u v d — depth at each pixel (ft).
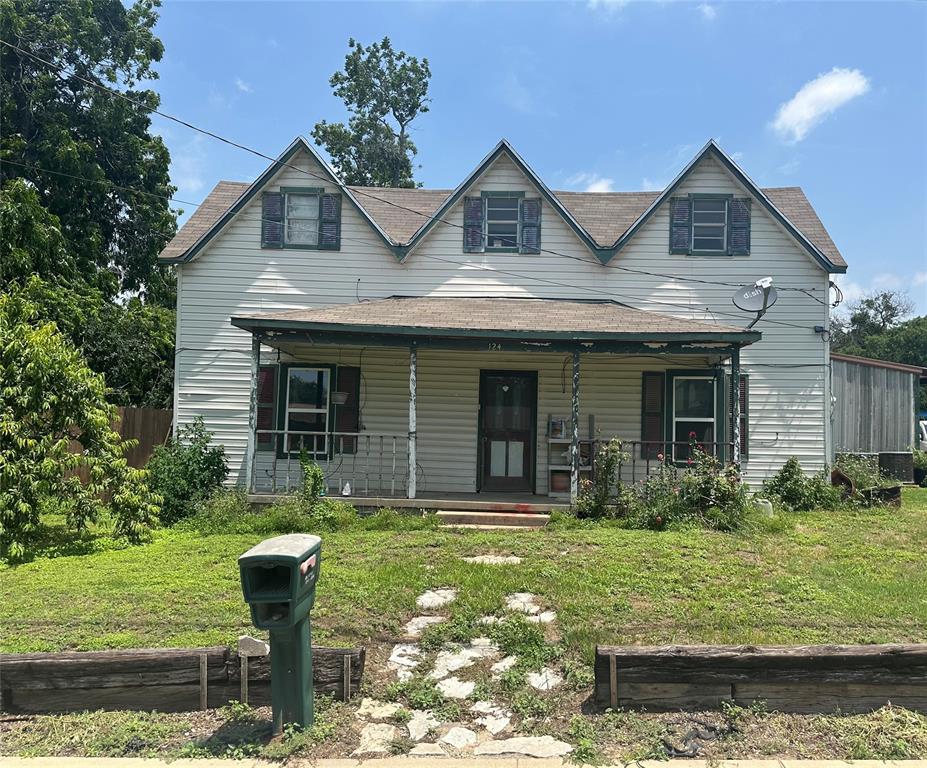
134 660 15.99
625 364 45.52
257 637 19.24
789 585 24.13
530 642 19.08
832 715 15.46
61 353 32.81
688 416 45.19
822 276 46.98
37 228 56.85
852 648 15.69
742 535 32.27
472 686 17.12
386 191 55.62
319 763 13.87
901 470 58.29
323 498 36.94
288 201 48.21
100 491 35.83
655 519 34.22
